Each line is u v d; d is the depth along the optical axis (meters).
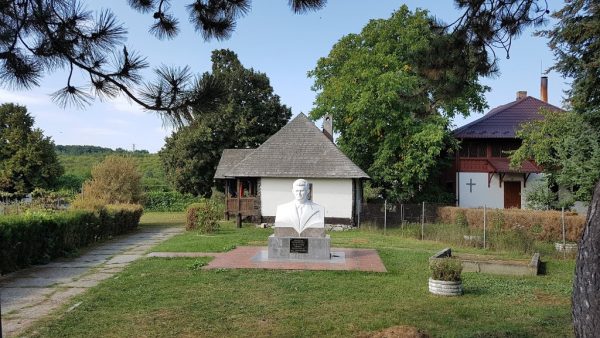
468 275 12.27
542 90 41.97
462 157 36.16
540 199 25.44
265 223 28.22
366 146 35.06
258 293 9.85
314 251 14.16
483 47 8.14
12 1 5.42
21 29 5.61
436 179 36.31
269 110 47.47
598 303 3.34
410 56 8.54
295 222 14.37
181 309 8.55
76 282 11.15
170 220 37.16
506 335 7.18
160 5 6.11
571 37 15.56
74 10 5.46
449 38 8.02
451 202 34.84
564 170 19.61
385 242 20.17
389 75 29.78
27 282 11.14
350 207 27.73
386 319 7.98
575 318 3.53
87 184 32.12
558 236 19.47
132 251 17.16
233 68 47.16
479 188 35.75
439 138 29.92
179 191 48.62
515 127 35.78
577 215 19.98
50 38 5.49
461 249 18.14
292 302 9.12
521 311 8.66
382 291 10.16
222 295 9.66
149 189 51.81
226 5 6.13
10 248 12.46
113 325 7.61
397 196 32.44
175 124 5.15
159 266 12.96
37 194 29.75
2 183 45.12
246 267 12.71
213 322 7.79
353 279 11.43
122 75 5.17
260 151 29.50
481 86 33.84
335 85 32.88
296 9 5.67
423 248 18.19
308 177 27.86
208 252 15.90
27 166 46.97
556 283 11.36
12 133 47.28
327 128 32.91
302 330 7.38
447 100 8.74
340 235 23.41
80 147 91.44
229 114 44.62
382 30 33.22
